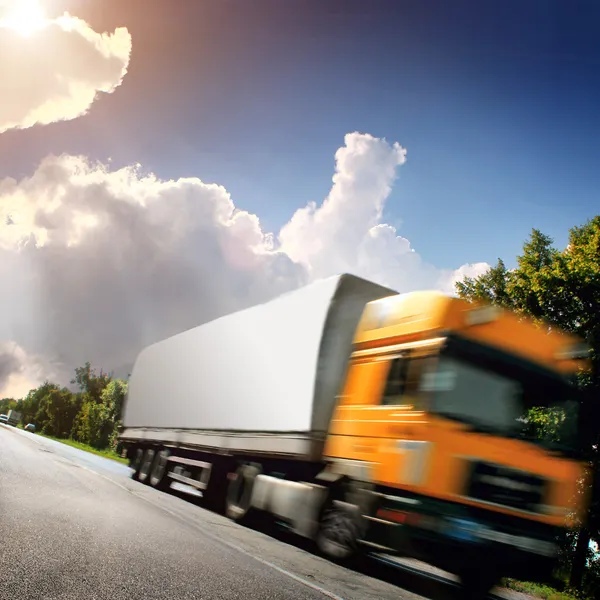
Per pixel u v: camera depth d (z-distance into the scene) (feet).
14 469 40.37
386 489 23.25
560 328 45.60
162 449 53.01
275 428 31.65
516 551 21.50
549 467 22.63
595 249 46.62
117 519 25.77
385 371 25.07
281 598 16.29
